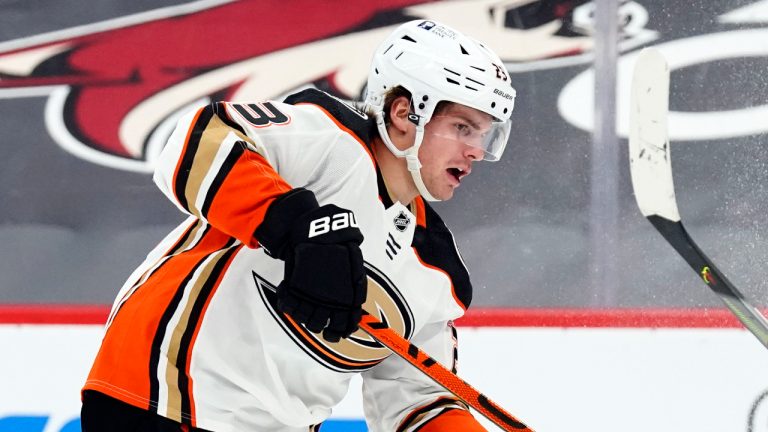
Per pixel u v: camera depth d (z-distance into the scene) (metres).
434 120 5.00
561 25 13.52
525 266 10.51
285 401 5.15
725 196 11.23
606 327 8.67
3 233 11.10
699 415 7.65
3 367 8.12
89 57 13.56
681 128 11.99
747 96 12.32
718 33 13.16
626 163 11.80
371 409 5.97
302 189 4.57
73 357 8.29
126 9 14.26
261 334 4.99
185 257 5.05
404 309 5.27
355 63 13.15
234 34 13.71
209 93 12.82
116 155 12.15
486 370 8.12
